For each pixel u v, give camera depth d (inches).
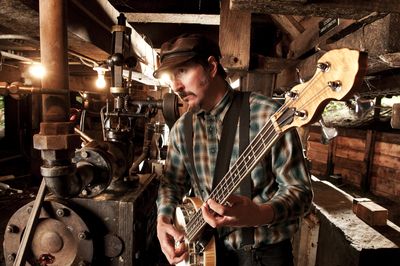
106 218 66.3
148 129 126.8
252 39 143.3
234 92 53.6
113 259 67.3
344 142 285.4
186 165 61.6
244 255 50.8
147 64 133.4
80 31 70.2
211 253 51.6
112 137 75.5
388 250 78.4
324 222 102.7
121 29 70.1
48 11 48.3
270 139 38.7
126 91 73.2
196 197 60.6
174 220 63.7
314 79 32.5
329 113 337.1
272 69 109.3
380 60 58.9
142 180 87.5
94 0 73.4
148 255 86.8
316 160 323.6
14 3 51.5
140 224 73.0
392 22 50.1
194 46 45.6
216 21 134.7
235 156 50.4
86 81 208.8
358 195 246.8
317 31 90.0
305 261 104.0
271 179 49.9
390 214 202.8
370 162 251.4
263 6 46.1
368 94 128.9
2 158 257.6
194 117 57.4
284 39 138.1
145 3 123.3
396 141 225.9
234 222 39.7
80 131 82.0
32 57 148.0
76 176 55.7
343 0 45.5
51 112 50.4
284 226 50.6
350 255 81.6
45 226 62.8
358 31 61.8
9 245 62.2
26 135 277.0
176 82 48.9
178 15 127.4
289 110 36.2
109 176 64.6
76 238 61.4
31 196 187.6
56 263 63.5
